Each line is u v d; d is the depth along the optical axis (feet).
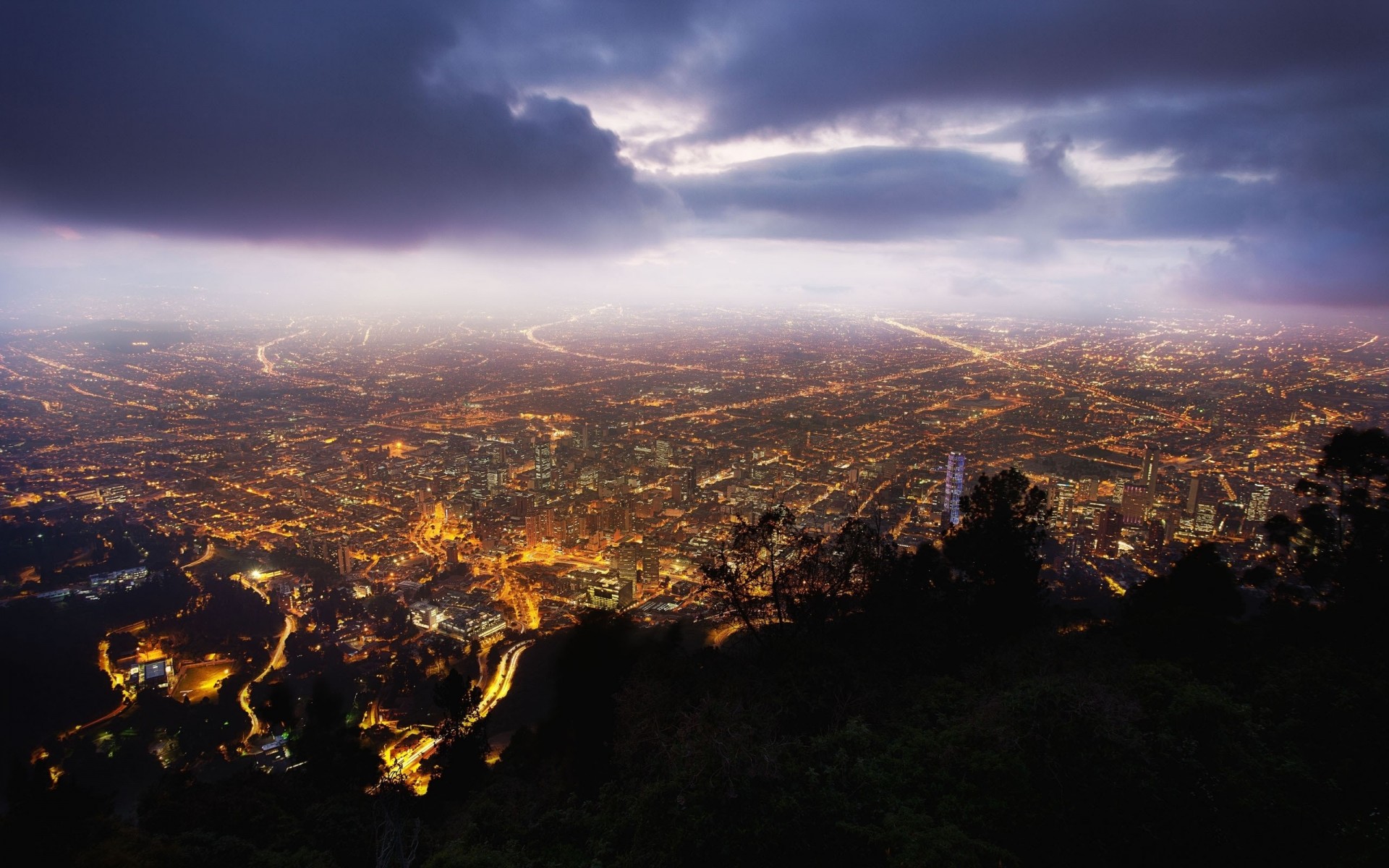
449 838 34.55
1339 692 28.27
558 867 24.54
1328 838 22.03
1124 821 22.34
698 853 22.12
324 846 33.68
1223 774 23.47
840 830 22.17
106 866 26.27
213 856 28.78
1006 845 21.95
